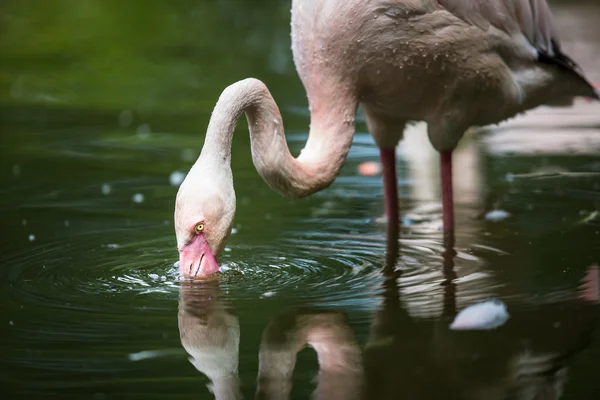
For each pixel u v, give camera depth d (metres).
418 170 11.21
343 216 9.41
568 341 6.17
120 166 11.20
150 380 5.69
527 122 12.89
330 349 6.13
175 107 14.12
